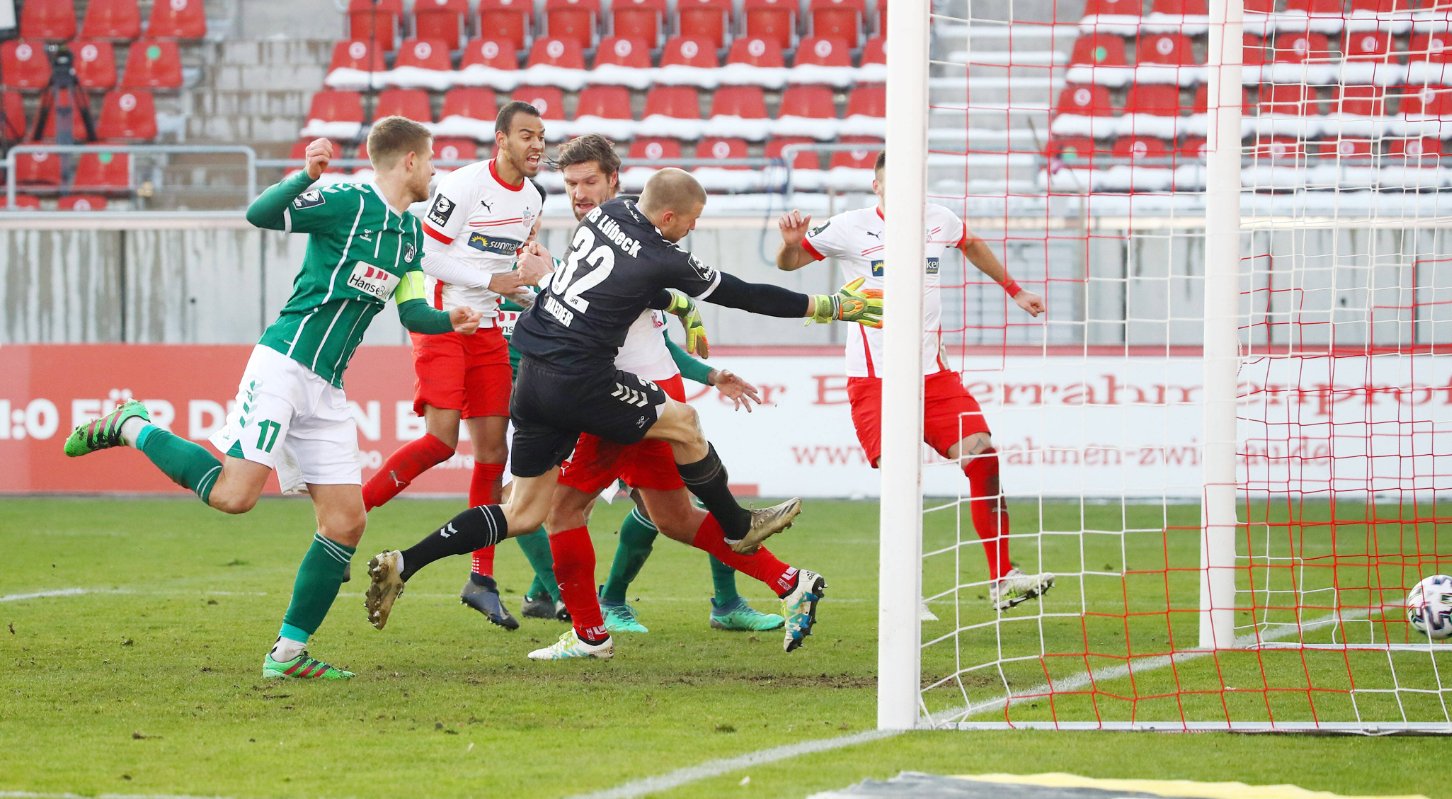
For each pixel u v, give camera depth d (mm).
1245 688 18297
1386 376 44531
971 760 14117
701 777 13289
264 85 68250
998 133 61250
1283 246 48062
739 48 66750
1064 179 55125
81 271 53875
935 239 24406
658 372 21547
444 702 17188
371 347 47812
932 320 24406
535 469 19469
